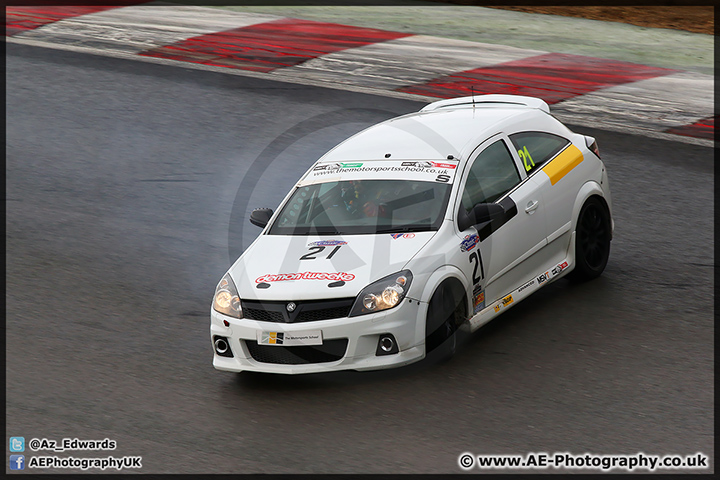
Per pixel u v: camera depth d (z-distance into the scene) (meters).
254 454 19.64
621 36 63.06
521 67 54.56
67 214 36.03
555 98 48.78
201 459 19.52
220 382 23.53
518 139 27.56
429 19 66.94
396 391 22.27
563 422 20.34
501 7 71.88
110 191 38.31
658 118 45.75
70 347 25.59
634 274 29.03
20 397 22.70
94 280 30.33
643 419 20.33
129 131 44.94
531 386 22.08
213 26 63.53
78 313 27.88
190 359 24.89
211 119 46.34
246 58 56.41
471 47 59.22
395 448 19.61
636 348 23.88
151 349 25.48
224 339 23.33
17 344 25.75
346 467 18.91
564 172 27.78
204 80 52.28
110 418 21.58
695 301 26.78
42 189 38.50
